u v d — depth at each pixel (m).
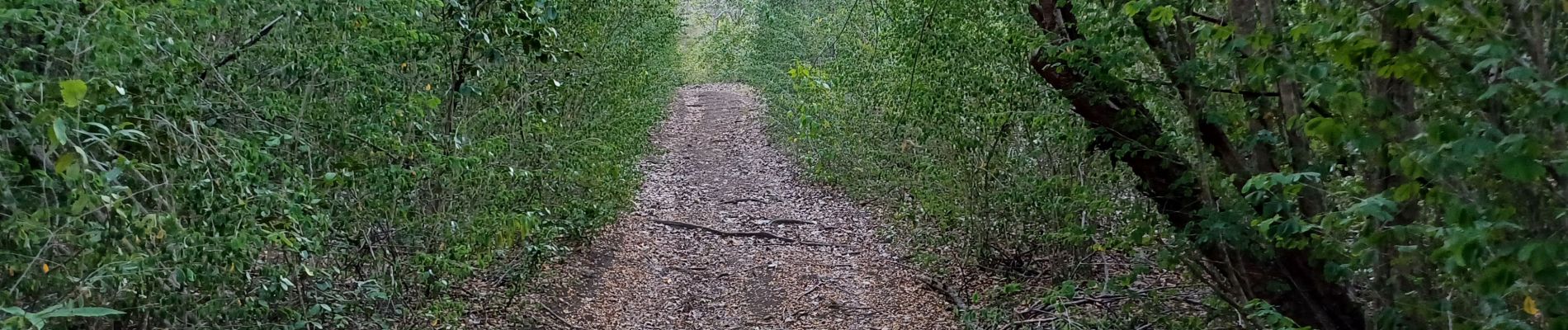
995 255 8.87
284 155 4.27
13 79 2.53
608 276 9.10
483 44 5.35
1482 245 2.21
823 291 8.94
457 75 5.57
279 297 4.48
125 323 3.64
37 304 3.07
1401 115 2.75
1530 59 2.37
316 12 4.05
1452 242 2.26
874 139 11.52
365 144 4.70
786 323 8.05
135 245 3.07
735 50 26.22
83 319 3.46
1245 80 4.29
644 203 12.88
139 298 3.52
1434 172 2.27
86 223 2.83
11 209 2.78
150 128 3.12
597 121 10.05
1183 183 4.78
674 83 23.64
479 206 6.63
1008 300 7.60
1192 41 4.40
